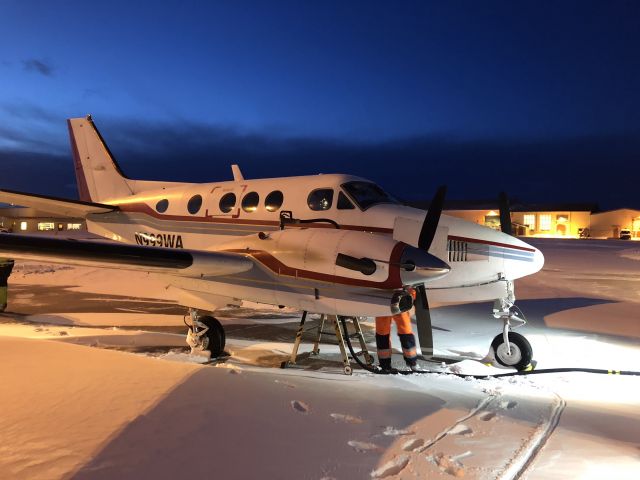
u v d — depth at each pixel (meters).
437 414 3.50
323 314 5.92
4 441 2.52
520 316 8.90
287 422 3.03
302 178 7.53
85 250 4.88
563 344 6.84
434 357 6.37
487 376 5.14
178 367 3.91
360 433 3.01
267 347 6.77
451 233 6.38
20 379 3.39
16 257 4.88
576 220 52.97
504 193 6.95
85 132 11.66
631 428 3.42
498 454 2.84
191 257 5.29
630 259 21.81
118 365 3.82
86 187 11.70
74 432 2.65
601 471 2.63
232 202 8.11
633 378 5.08
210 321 6.27
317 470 2.47
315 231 5.51
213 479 2.27
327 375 4.70
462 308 9.92
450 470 2.61
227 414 3.04
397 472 2.56
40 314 8.82
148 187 10.54
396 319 5.79
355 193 6.87
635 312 9.29
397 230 6.25
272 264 5.55
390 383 4.45
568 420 3.55
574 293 11.87
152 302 10.19
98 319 8.43
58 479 2.17
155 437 2.64
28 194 9.40
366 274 5.00
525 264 6.27
